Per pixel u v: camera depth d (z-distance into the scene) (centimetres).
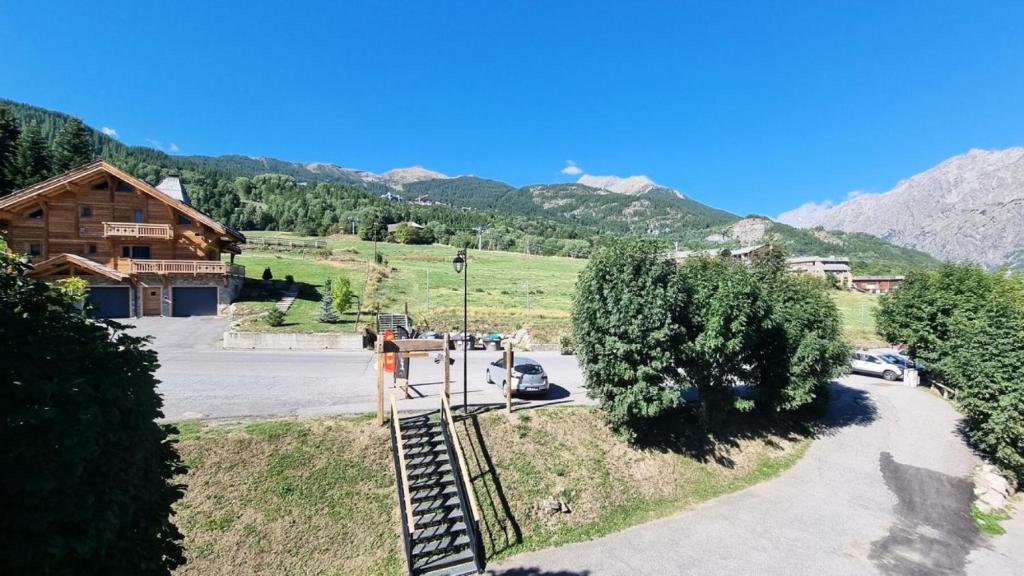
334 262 6450
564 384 2362
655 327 1716
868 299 7175
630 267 1720
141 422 649
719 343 1841
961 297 2870
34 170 6394
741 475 1902
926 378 3322
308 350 2967
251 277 5088
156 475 696
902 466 2036
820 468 2012
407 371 1928
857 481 1903
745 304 1883
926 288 3130
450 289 5341
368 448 1526
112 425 593
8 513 487
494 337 3409
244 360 2594
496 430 1730
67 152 7125
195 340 3081
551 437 1764
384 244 9925
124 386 632
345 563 1234
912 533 1558
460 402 1923
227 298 3931
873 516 1653
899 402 2834
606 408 1788
